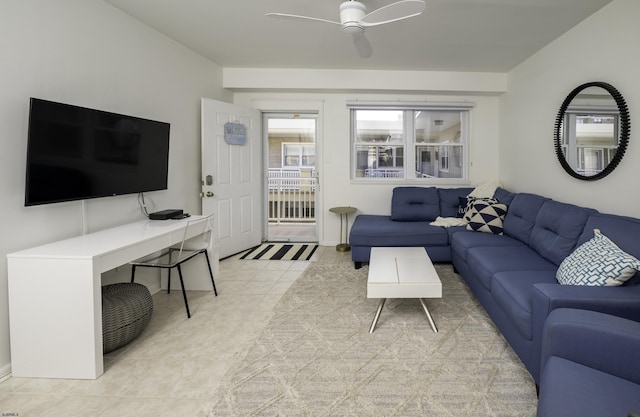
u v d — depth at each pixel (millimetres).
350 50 3627
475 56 3760
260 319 2492
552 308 1478
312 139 6020
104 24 2523
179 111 3479
